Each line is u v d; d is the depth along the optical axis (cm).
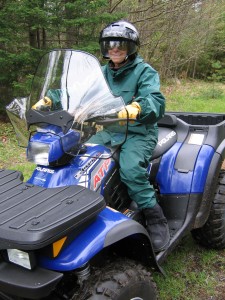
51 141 229
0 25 796
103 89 243
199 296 311
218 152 343
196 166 332
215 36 1842
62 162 237
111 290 207
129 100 286
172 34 1478
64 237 196
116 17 886
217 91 1422
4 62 785
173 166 337
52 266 199
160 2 1279
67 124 231
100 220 219
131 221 226
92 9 862
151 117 254
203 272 342
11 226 187
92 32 909
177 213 326
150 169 324
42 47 877
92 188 247
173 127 367
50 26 845
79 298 205
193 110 1149
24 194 219
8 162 627
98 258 235
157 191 335
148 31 1310
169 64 1639
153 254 243
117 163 278
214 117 397
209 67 1869
